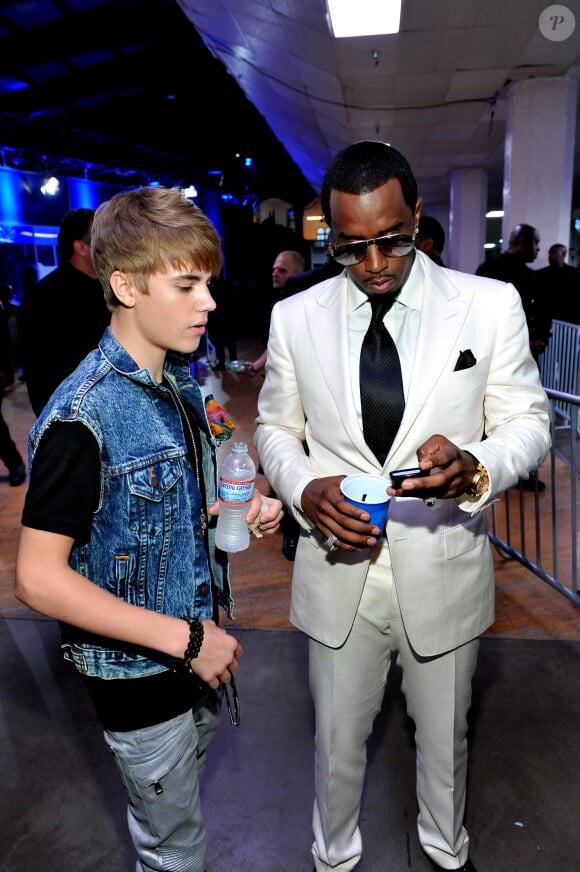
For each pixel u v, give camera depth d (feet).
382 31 19.54
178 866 4.36
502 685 8.61
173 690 4.07
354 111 29.45
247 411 26.53
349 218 4.39
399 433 4.83
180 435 4.04
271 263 83.92
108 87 50.85
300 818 6.67
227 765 7.38
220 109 58.44
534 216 26.48
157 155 62.59
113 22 40.88
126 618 3.47
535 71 24.38
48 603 3.36
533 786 6.98
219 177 71.51
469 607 5.11
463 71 24.17
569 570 11.75
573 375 18.31
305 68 24.73
